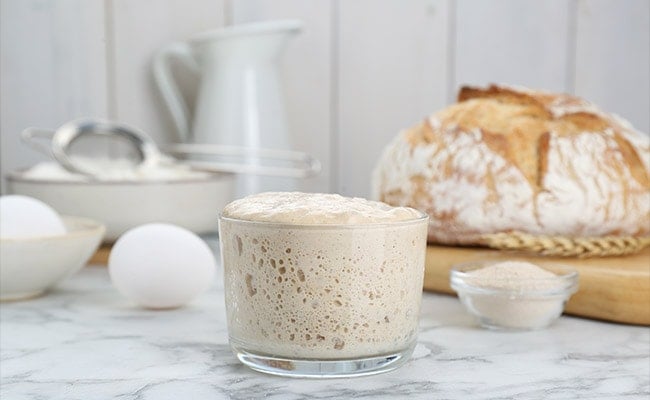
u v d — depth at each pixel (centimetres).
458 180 79
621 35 111
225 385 60
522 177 78
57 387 60
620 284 70
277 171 96
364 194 108
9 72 99
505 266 70
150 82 102
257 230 60
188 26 102
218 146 98
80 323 71
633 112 112
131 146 94
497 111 82
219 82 98
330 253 59
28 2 99
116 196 86
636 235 80
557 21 110
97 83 101
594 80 111
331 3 106
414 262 61
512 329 69
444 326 70
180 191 88
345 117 107
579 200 77
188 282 73
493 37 109
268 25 97
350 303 60
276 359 60
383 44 107
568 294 69
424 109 109
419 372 62
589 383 60
